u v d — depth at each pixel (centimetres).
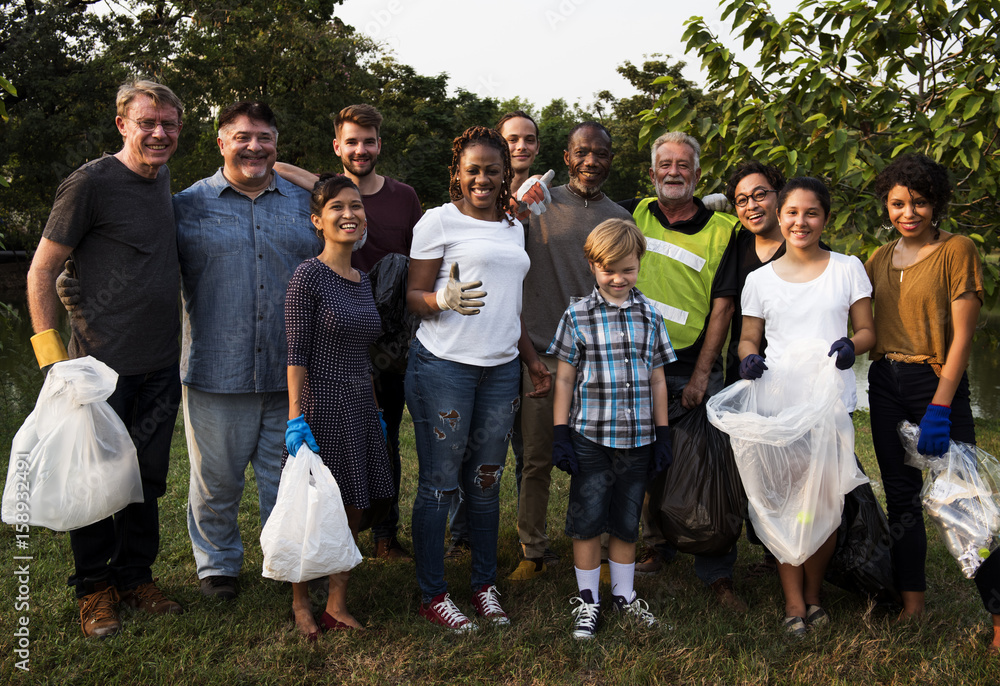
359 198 297
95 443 276
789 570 309
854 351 288
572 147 355
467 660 274
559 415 312
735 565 375
